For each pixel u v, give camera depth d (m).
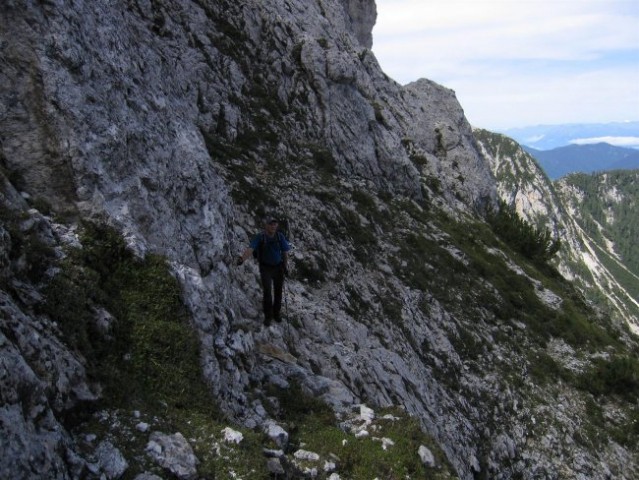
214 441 9.44
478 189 61.38
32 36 12.12
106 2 16.05
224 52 36.03
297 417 12.80
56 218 11.26
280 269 16.09
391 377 21.30
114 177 12.71
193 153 16.69
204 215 15.92
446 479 12.11
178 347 10.90
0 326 7.61
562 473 26.25
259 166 31.20
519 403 28.64
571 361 34.72
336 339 20.91
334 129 39.97
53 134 11.77
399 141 46.97
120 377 9.49
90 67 13.41
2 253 8.73
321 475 10.58
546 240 58.19
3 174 10.73
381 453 11.84
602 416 31.02
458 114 71.00
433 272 34.12
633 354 42.75
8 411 6.75
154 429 8.95
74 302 9.66
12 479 6.39
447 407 24.86
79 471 7.47
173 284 11.92
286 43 41.56
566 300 45.03
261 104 36.09
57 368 8.23
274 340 16.89
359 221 32.78
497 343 32.25
